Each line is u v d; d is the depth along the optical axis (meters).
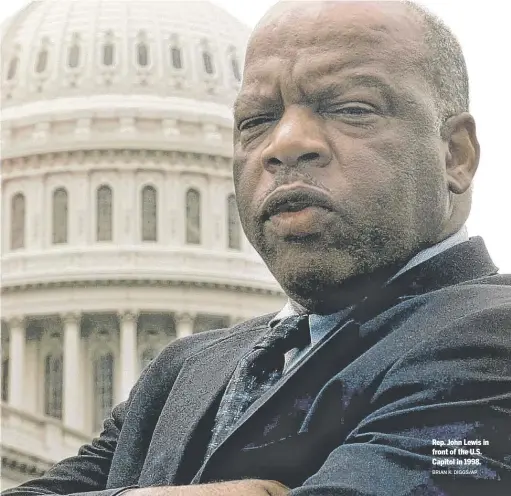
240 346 2.45
